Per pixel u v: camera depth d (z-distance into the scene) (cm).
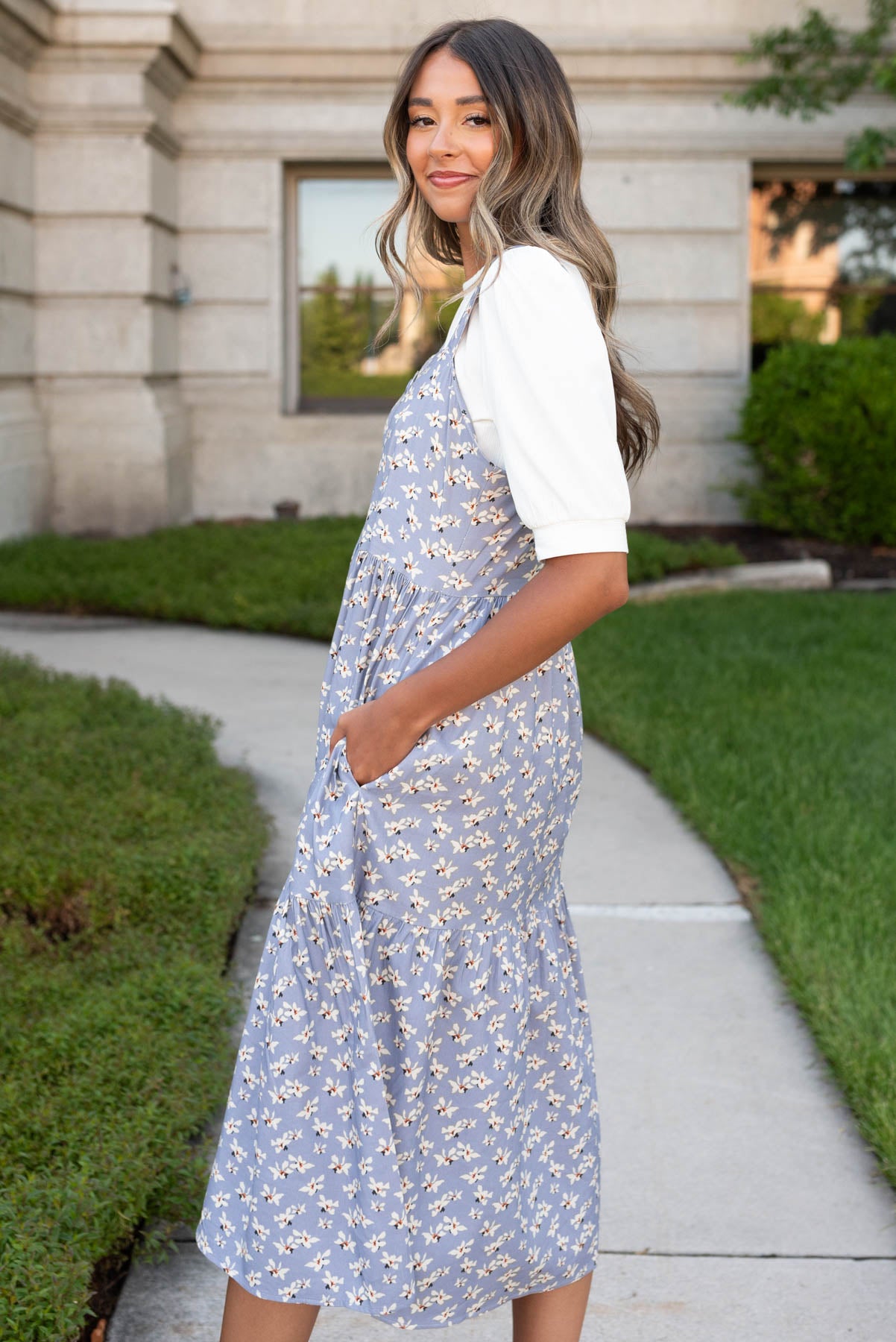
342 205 1189
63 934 335
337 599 811
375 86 1133
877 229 1230
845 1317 208
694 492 1185
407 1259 150
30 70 1021
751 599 866
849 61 1137
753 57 1022
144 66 1021
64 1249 197
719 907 370
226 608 791
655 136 1147
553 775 158
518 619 136
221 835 375
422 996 151
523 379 136
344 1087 153
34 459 1030
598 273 149
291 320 1195
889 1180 244
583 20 1140
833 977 309
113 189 1046
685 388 1184
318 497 1179
